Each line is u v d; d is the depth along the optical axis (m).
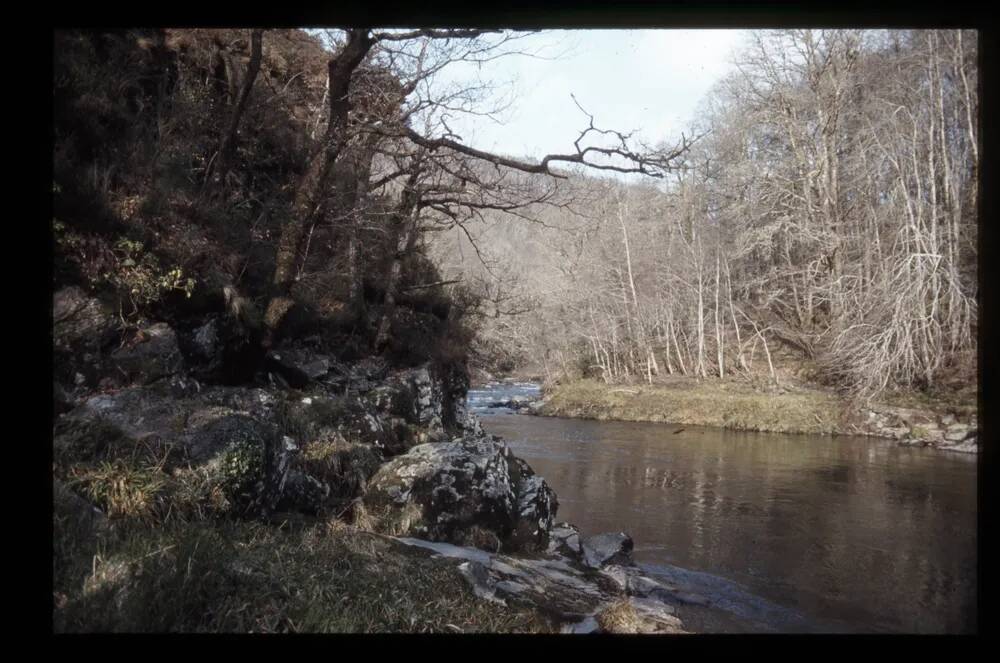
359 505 7.10
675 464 18.12
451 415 12.99
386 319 11.43
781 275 33.34
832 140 27.77
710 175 15.78
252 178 10.55
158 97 9.27
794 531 11.64
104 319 6.41
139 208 7.39
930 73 24.17
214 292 7.70
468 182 11.75
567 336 36.59
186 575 4.05
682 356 36.94
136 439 5.29
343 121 8.83
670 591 8.27
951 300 23.42
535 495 9.07
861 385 25.41
